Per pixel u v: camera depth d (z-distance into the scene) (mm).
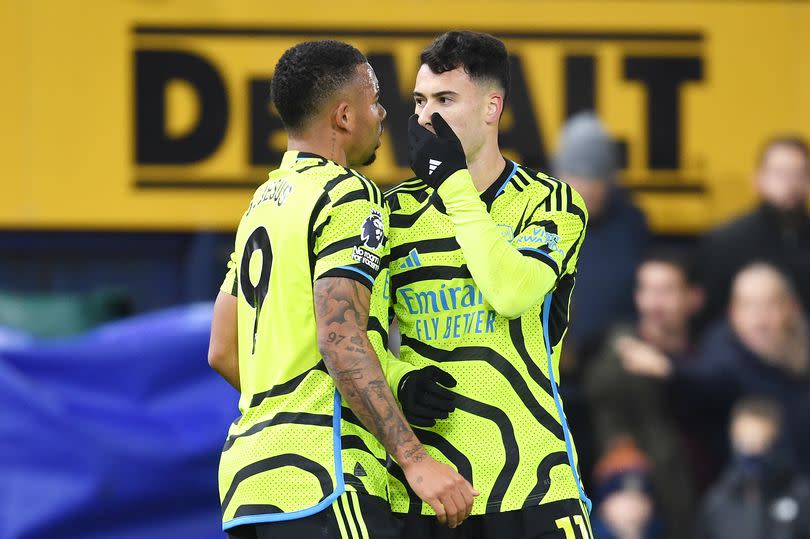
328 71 12516
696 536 22484
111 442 20703
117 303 25453
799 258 25203
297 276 12039
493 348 12781
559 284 13180
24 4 26594
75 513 20438
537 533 12656
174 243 27000
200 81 26766
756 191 26672
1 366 20844
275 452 11852
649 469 22516
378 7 26734
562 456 12859
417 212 13055
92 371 21188
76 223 26703
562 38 26953
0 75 26609
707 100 27297
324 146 12594
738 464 22609
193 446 21000
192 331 21547
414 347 12953
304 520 11766
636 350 23172
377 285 12312
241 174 26844
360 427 12047
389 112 26453
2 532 20328
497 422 12727
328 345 11742
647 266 23906
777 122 27375
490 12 26891
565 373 23672
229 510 12000
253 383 12188
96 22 26719
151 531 20781
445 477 11898
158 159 26766
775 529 22312
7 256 26781
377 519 11898
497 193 13086
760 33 27359
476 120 12984
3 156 26609
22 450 20547
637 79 27109
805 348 23781
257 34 26797
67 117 26703
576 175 24172
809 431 23516
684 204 27250
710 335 24109
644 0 27125
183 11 26766
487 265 12320
